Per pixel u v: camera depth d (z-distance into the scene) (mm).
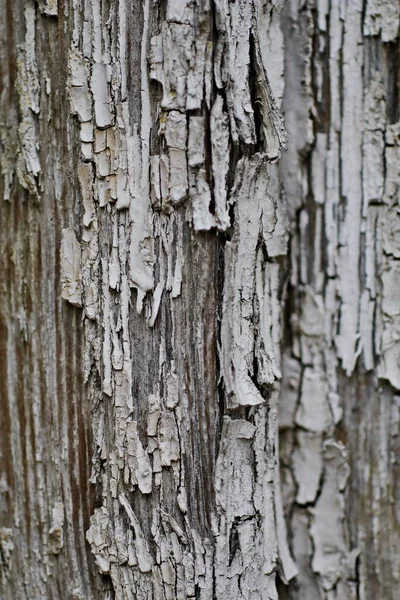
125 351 523
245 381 521
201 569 520
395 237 572
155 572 522
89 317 529
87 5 521
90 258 528
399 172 569
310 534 577
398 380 575
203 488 522
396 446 577
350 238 572
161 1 514
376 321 575
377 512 579
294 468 577
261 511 535
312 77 565
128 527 525
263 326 537
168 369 522
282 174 566
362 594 577
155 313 521
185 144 515
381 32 564
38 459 544
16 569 550
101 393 530
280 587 562
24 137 536
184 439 521
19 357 546
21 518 548
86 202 527
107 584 532
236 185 518
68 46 526
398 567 579
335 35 563
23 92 535
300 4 562
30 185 536
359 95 566
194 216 517
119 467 526
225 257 519
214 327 521
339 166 569
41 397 542
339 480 577
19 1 534
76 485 538
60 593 541
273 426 547
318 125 567
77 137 527
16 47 536
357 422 578
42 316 540
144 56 517
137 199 521
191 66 513
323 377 576
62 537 540
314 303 574
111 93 520
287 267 571
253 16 520
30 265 541
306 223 571
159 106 517
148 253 521
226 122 515
